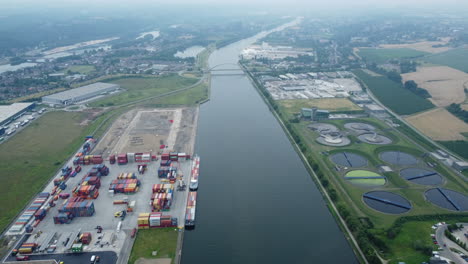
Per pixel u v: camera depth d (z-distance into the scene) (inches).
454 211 7126.0
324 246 6343.5
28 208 7199.8
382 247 6013.8
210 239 6481.3
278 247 6314.0
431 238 6240.2
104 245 6072.8
